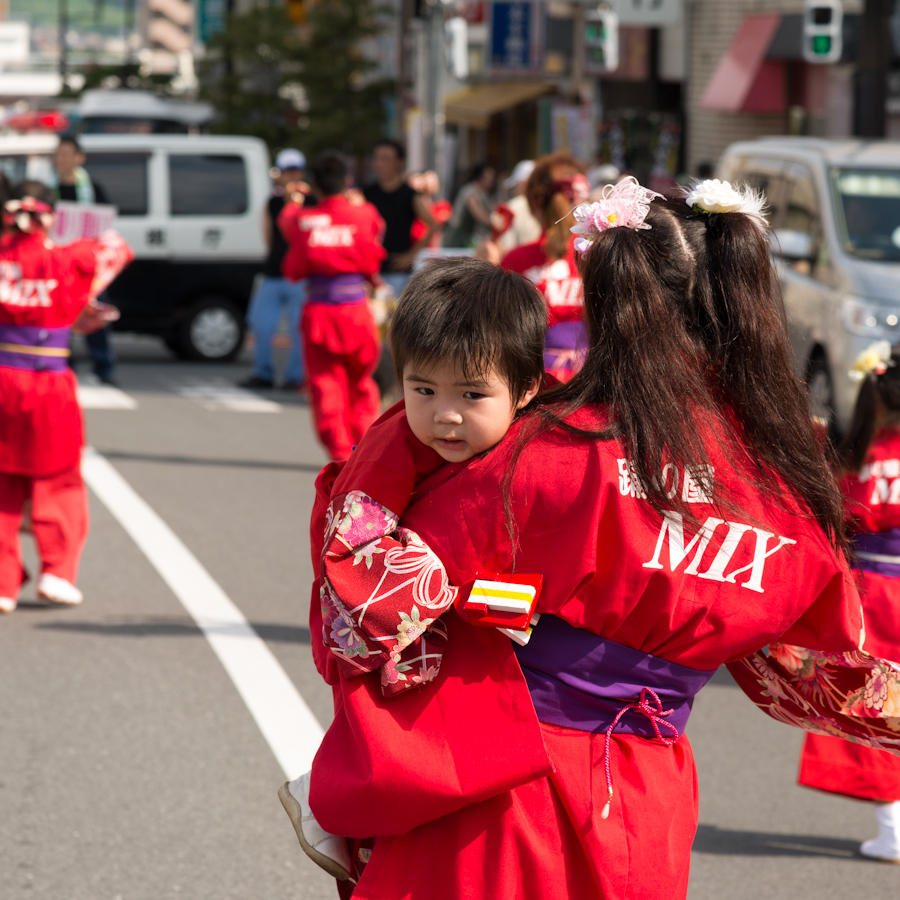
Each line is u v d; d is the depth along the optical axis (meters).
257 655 11.91
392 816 4.36
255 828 8.73
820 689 5.01
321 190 18.31
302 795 4.93
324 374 18.67
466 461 4.47
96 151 32.78
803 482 4.51
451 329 4.32
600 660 4.45
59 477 13.00
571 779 4.41
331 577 4.39
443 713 4.38
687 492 4.35
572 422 4.36
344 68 68.94
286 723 10.41
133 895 7.86
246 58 68.62
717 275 4.57
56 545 13.03
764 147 26.73
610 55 41.66
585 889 4.43
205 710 10.63
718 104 45.81
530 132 63.31
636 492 4.31
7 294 12.43
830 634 4.66
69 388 12.88
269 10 69.75
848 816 9.34
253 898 7.89
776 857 8.65
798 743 10.57
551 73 57.88
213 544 15.77
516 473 4.31
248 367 33.12
